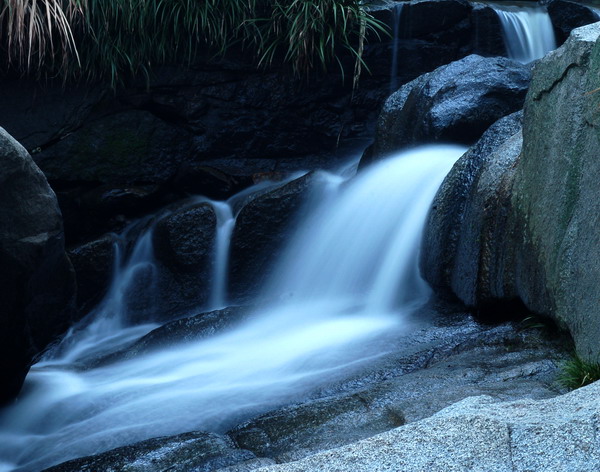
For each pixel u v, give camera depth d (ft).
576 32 13.89
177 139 30.35
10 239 14.10
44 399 17.48
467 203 18.49
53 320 16.24
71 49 28.48
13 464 14.65
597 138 12.13
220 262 26.53
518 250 15.87
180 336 20.62
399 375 14.46
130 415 15.37
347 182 25.09
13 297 14.66
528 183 15.56
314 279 24.07
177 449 11.71
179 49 30.14
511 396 11.48
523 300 15.72
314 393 14.28
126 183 29.81
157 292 26.76
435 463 7.69
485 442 7.83
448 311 18.76
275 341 18.98
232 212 27.76
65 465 11.76
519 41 30.81
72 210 29.25
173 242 26.18
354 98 31.04
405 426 8.41
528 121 15.75
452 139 23.31
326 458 8.09
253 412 14.03
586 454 7.30
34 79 28.86
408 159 23.71
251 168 30.66
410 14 30.66
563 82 14.01
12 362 15.85
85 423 15.57
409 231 21.50
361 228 23.29
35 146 29.01
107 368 19.66
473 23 30.73
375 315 20.31
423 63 30.94
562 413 8.26
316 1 29.12
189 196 30.07
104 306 26.96
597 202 11.90
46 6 25.59
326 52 30.50
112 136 29.71
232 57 30.45
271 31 30.32
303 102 30.94
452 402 11.46
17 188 14.02
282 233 25.71
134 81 29.94
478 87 23.45
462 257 18.31
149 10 29.09
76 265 26.55
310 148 31.17
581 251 12.37
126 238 28.07
